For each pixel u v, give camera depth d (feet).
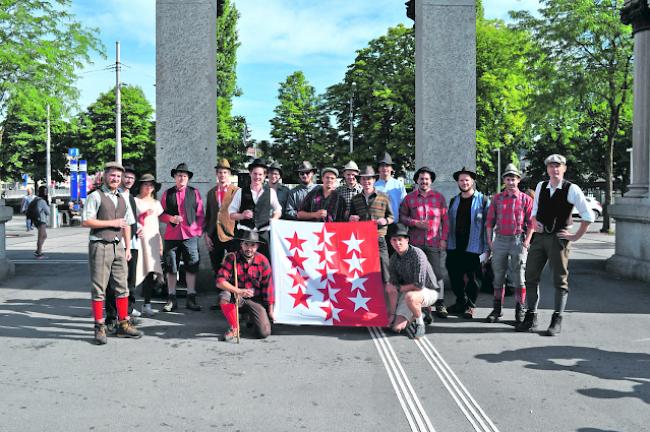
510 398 13.46
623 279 31.96
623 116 70.85
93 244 18.57
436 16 28.81
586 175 146.72
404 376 15.12
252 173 23.03
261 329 19.11
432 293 20.02
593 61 62.85
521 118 100.01
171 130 28.09
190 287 24.08
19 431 11.57
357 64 119.85
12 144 148.77
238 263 19.58
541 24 63.67
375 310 20.71
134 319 21.48
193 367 15.96
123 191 21.16
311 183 26.37
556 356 17.06
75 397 13.53
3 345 18.21
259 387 14.25
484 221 22.93
